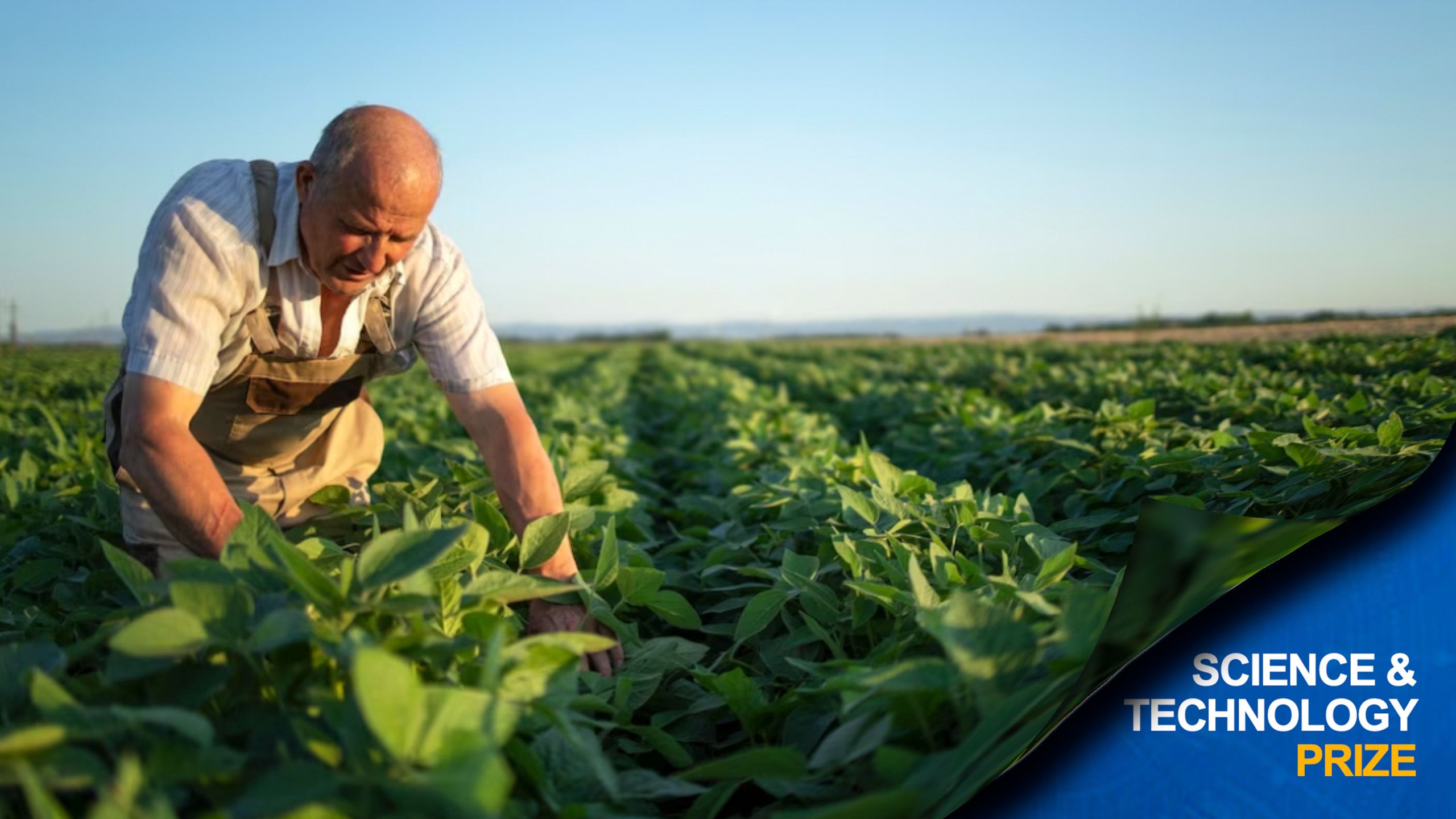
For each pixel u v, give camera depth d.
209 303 2.56
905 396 10.53
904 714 1.72
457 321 2.93
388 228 2.46
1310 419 3.73
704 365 22.39
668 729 2.54
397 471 5.63
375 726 1.38
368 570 1.82
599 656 2.60
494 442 2.91
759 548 3.81
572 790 1.81
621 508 4.08
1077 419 5.85
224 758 1.46
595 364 28.92
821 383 15.16
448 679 1.88
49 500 4.37
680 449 8.84
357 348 3.04
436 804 1.34
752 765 1.83
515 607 2.93
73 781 1.36
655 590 2.82
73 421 9.11
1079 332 39.00
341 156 2.39
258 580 1.91
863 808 1.55
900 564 2.73
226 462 3.21
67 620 2.73
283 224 2.62
